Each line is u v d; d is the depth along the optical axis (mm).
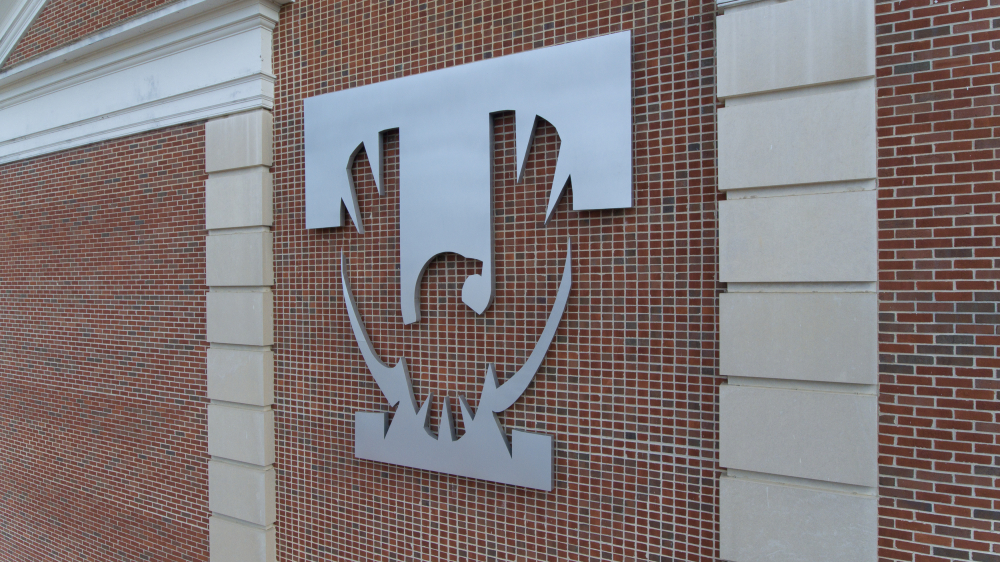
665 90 3908
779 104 3455
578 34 4219
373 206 5148
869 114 3244
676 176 3875
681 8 3861
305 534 5594
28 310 7980
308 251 5562
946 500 3143
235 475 5867
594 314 4133
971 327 3098
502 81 4352
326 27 5473
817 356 3375
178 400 6430
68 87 7340
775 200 3479
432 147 4672
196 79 6148
